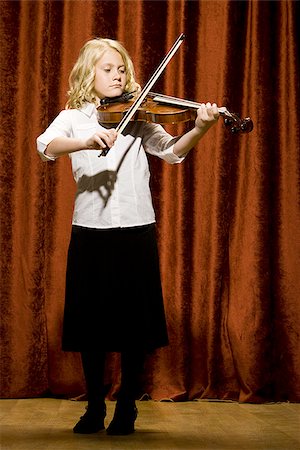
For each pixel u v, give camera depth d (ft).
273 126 13.53
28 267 13.07
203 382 13.28
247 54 13.53
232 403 12.91
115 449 8.56
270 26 13.62
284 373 13.21
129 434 9.57
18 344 13.08
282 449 8.68
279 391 13.21
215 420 10.98
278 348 13.29
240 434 9.73
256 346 13.10
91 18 13.24
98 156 8.96
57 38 13.26
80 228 9.56
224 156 13.29
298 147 13.46
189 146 9.38
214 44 13.48
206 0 13.52
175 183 13.28
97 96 9.95
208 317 13.26
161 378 13.14
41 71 13.19
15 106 13.19
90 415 9.61
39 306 13.12
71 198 13.17
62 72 13.25
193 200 13.43
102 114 9.48
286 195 13.42
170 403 12.77
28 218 13.10
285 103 13.52
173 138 9.64
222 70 13.35
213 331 13.19
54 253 13.12
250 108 13.43
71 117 9.77
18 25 13.25
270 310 13.32
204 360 13.28
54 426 10.19
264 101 13.41
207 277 13.32
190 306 13.34
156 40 13.33
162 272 13.26
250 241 13.26
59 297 13.10
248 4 13.60
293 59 13.53
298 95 13.52
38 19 13.24
